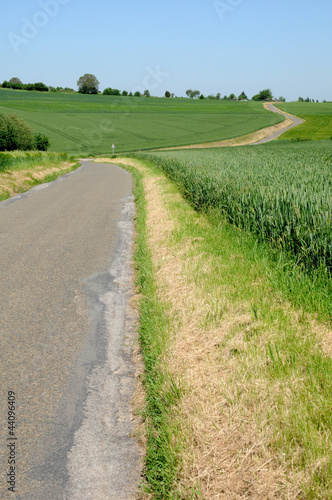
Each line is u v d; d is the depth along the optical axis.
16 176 20.06
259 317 4.27
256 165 15.09
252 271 5.55
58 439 2.92
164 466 2.57
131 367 3.89
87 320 4.89
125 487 2.54
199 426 2.78
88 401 3.35
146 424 3.05
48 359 3.99
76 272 6.68
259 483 2.32
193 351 3.82
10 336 4.43
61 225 10.45
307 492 2.21
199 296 4.95
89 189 18.61
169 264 6.49
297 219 5.97
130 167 33.81
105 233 9.61
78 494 2.48
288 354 3.49
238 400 2.99
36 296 5.61
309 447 2.46
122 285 6.13
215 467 2.47
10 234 9.34
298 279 4.94
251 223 7.38
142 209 12.28
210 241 7.30
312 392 2.92
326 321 4.11
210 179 10.69
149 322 4.50
